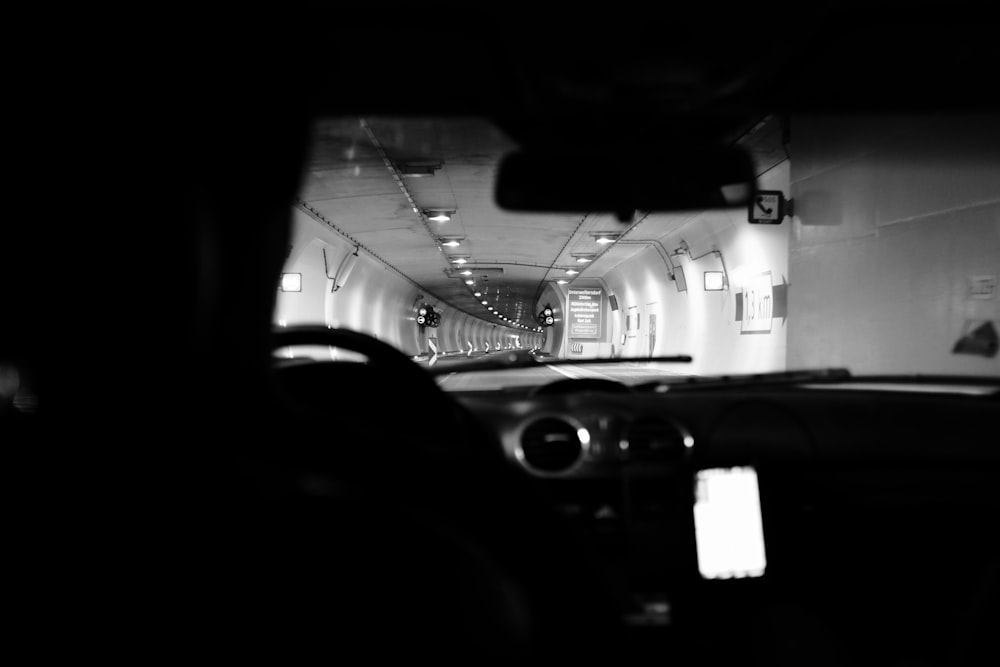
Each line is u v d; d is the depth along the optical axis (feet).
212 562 2.74
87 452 2.75
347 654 2.81
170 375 2.79
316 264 85.56
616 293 145.18
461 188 55.67
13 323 2.68
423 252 100.68
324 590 2.81
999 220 27.48
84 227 2.71
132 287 2.72
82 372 2.72
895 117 31.30
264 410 3.22
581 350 155.63
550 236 85.25
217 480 2.85
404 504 3.15
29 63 2.70
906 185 33.71
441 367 11.20
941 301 31.07
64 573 2.70
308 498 2.91
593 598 3.38
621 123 23.34
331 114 25.31
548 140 14.28
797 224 45.78
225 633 2.73
